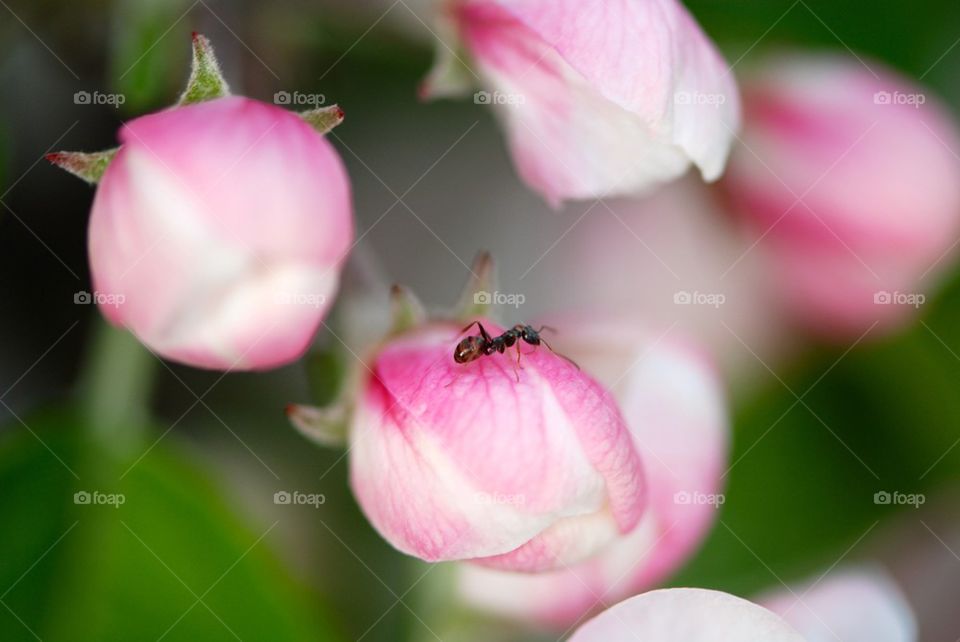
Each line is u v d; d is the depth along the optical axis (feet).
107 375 0.49
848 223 0.53
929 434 0.53
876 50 0.54
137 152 0.44
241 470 0.50
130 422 0.49
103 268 0.45
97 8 0.49
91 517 0.49
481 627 0.49
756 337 0.54
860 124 0.53
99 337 0.49
